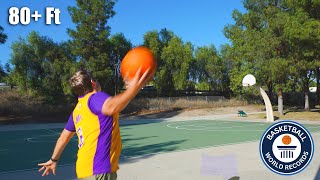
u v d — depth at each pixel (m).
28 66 37.91
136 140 17.97
